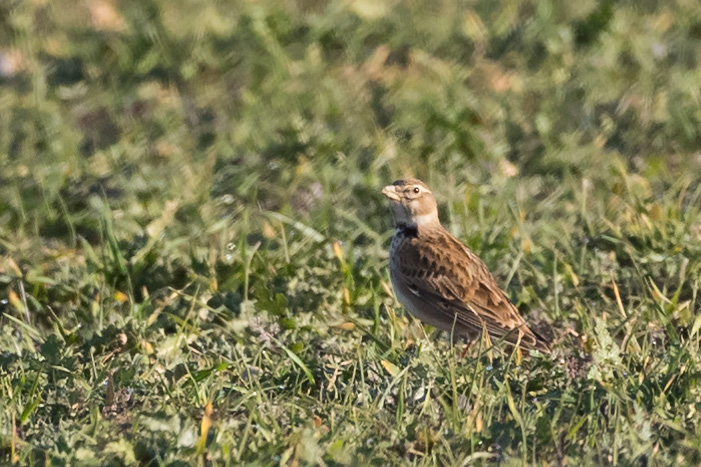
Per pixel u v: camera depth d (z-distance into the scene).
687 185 19.92
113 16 28.34
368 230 18.09
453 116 22.47
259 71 25.77
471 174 20.67
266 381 13.24
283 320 15.02
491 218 18.64
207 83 25.62
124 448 11.02
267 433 11.55
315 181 20.48
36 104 24.38
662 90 24.25
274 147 21.67
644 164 21.14
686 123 22.23
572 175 20.80
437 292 15.22
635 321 14.47
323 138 21.81
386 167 21.06
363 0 28.03
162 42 26.61
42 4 29.11
